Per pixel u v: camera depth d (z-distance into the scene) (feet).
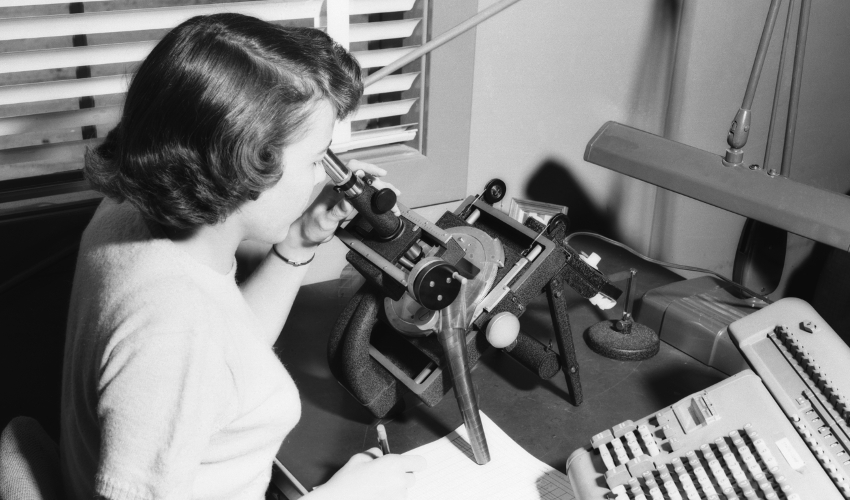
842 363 2.86
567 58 5.06
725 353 3.65
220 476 2.32
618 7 5.15
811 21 6.64
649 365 3.75
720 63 6.05
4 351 3.78
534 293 3.21
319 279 4.66
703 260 7.07
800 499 2.47
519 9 4.67
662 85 5.74
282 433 2.48
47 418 3.94
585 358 3.80
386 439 3.00
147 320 1.99
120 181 2.08
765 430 2.70
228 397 2.15
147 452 1.90
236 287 2.46
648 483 2.61
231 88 1.91
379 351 3.32
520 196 5.34
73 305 2.36
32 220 3.68
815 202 3.34
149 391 1.91
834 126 7.59
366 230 3.18
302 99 2.01
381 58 4.39
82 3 3.82
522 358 3.40
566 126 5.32
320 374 3.65
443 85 4.50
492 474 3.00
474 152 4.97
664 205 6.29
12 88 3.51
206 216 2.08
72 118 3.72
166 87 1.93
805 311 3.11
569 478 2.85
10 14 3.72
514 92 4.93
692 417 2.83
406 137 4.69
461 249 3.13
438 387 3.17
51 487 2.45
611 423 3.33
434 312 3.02
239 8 3.94
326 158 2.70
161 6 4.01
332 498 2.59
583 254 3.57
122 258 2.17
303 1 4.09
